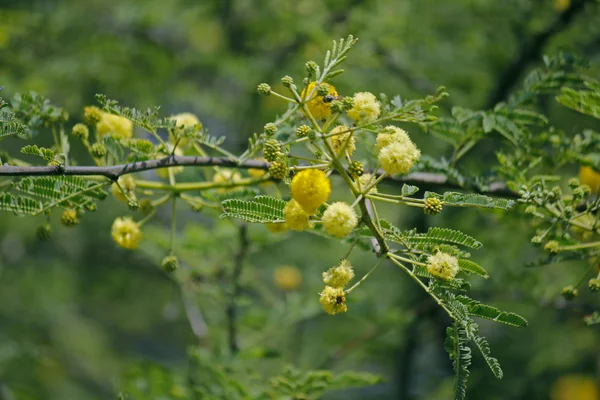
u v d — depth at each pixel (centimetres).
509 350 803
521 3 805
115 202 1019
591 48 771
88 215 1017
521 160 468
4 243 1030
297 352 848
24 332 1147
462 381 304
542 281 664
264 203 326
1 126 339
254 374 541
